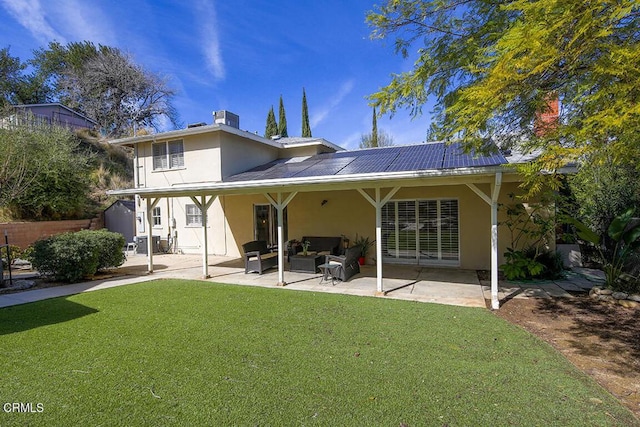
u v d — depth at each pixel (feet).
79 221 54.65
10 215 48.24
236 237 46.26
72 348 14.64
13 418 9.63
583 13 9.53
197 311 20.20
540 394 10.73
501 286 25.89
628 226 23.73
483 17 17.34
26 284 27.43
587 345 14.75
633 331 16.29
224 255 47.09
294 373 12.23
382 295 23.77
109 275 32.94
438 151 31.04
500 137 18.65
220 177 42.65
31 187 48.11
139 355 13.88
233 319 18.61
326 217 39.86
